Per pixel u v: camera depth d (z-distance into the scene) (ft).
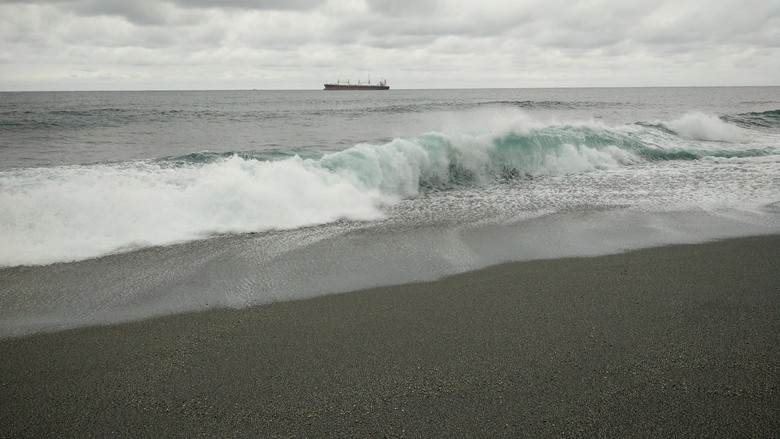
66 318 13.96
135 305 14.83
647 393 10.26
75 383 10.81
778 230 22.35
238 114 109.40
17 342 12.60
